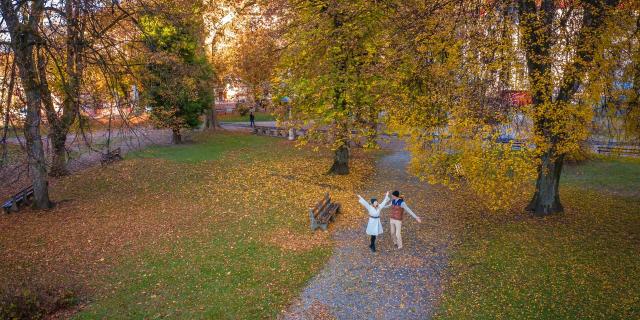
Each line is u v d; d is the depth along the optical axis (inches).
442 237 515.5
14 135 424.5
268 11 831.1
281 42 864.3
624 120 471.2
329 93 717.3
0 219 598.9
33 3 425.7
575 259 437.7
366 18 677.9
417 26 490.3
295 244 499.8
